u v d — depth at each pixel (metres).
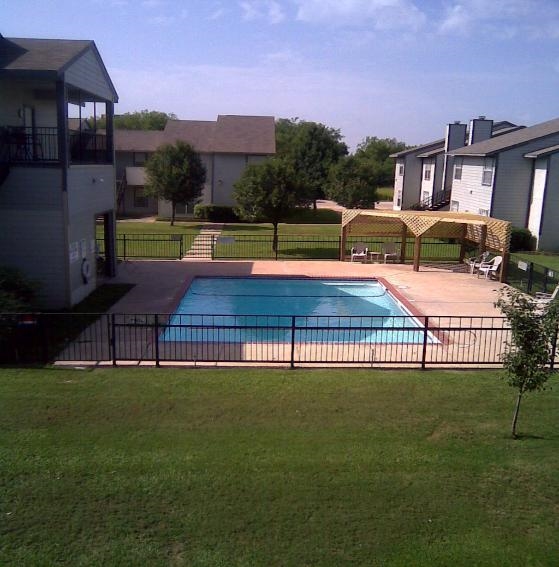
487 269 21.59
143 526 6.20
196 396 9.65
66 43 16.95
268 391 9.92
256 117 50.47
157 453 7.70
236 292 20.08
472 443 8.16
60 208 15.59
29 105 19.06
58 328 13.86
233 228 38.78
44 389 9.85
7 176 15.34
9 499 6.63
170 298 17.83
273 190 26.47
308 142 59.62
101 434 8.22
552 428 8.70
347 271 23.00
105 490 6.82
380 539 6.06
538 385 8.24
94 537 6.02
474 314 16.36
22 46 16.31
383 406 9.38
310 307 18.39
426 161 46.28
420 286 20.12
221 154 44.84
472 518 6.44
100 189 18.94
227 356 12.12
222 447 7.89
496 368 11.45
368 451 7.86
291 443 8.04
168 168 37.97
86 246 17.59
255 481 7.06
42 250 15.78
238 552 5.82
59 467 7.31
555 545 6.03
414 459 7.67
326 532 6.14
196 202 44.81
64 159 15.39
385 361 11.77
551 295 17.94
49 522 6.24
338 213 51.09
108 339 11.88
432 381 10.59
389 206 59.94
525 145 30.95
